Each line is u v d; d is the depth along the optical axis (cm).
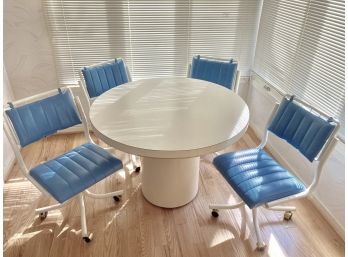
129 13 250
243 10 265
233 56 288
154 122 158
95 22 250
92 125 157
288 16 223
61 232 182
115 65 229
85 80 213
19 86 263
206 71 238
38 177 157
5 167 228
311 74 201
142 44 267
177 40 270
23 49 248
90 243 175
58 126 177
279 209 188
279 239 178
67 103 181
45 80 267
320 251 171
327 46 182
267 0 253
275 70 249
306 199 209
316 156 153
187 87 207
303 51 207
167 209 200
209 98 189
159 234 181
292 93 226
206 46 278
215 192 215
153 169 187
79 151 179
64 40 253
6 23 235
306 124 159
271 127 180
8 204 203
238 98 190
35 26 242
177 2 251
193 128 153
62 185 153
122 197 210
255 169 167
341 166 176
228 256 167
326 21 182
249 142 281
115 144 141
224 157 177
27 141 161
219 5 259
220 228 185
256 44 281
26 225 186
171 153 135
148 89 202
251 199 147
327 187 190
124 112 169
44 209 189
